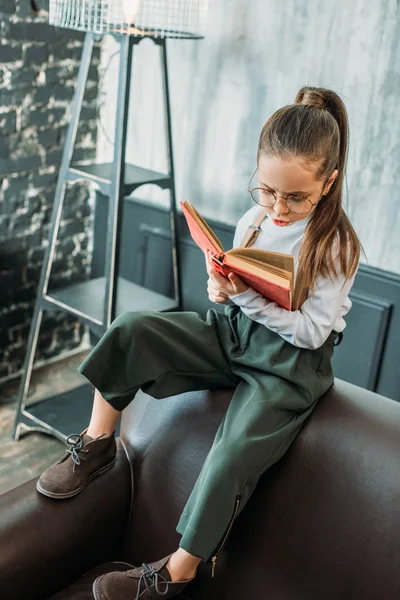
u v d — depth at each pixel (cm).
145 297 257
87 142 282
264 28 227
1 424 260
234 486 130
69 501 143
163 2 206
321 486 131
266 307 140
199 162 257
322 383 145
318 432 136
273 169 133
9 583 130
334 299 142
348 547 126
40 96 255
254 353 149
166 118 238
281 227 150
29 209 268
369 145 218
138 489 151
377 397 142
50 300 244
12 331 279
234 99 241
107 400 150
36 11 241
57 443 254
